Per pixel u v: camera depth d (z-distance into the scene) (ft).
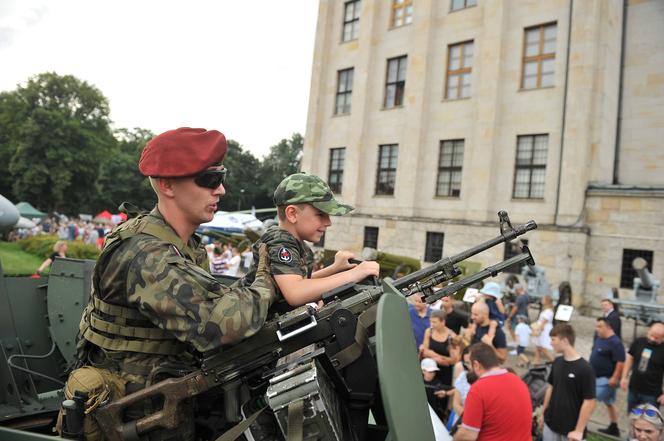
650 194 53.93
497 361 12.42
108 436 5.96
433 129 71.36
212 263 53.01
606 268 56.39
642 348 19.57
